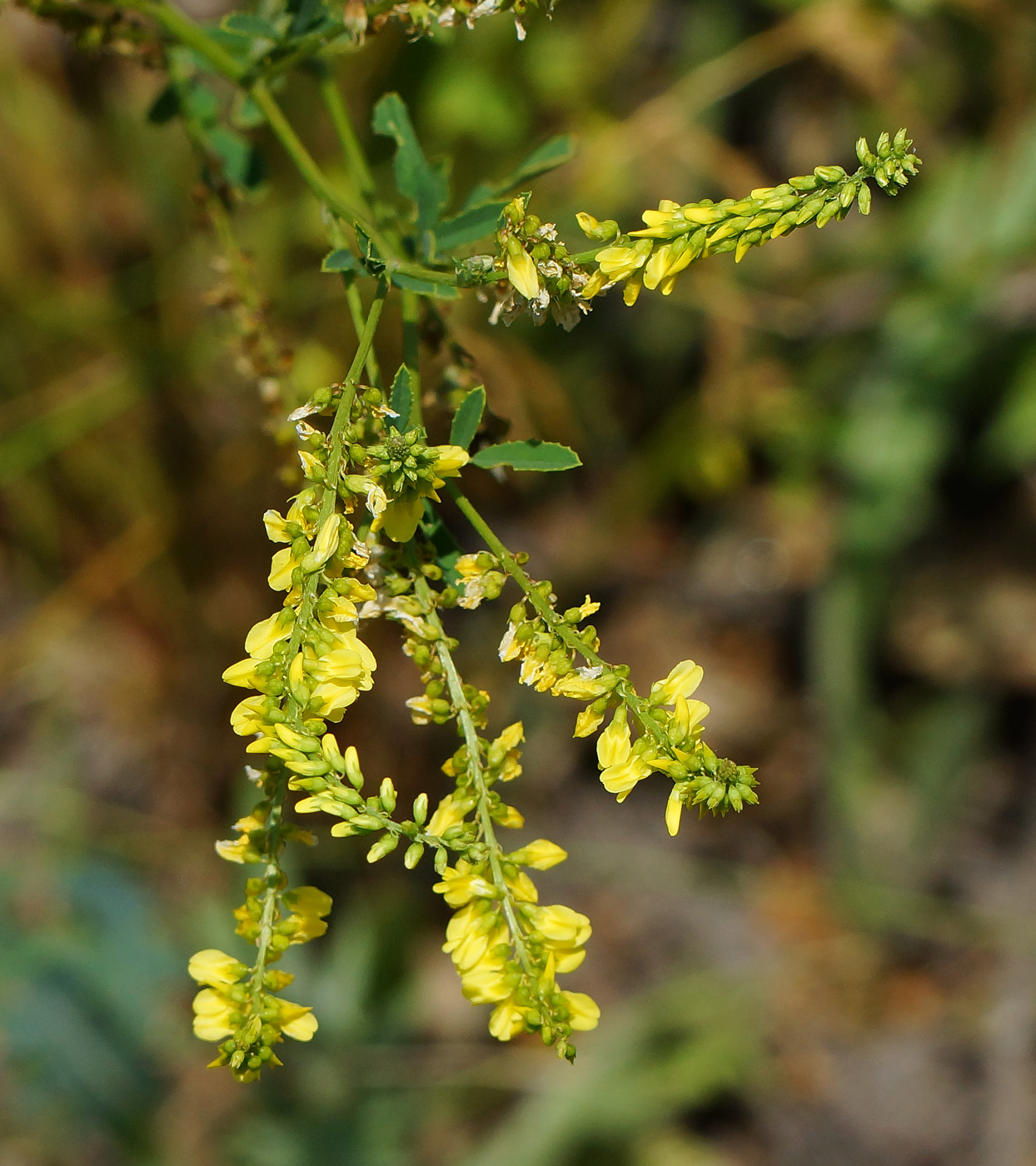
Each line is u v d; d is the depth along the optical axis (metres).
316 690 0.95
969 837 3.55
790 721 3.64
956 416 3.33
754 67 2.93
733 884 3.52
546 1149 3.04
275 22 1.51
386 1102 2.96
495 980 1.02
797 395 3.30
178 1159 2.85
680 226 1.02
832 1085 3.33
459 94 2.78
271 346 1.60
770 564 3.62
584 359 3.23
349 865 3.14
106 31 1.55
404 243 1.36
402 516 1.03
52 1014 2.81
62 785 3.28
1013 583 3.60
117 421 3.13
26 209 2.96
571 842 3.51
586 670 1.05
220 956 1.06
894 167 1.00
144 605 3.31
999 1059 3.32
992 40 2.99
